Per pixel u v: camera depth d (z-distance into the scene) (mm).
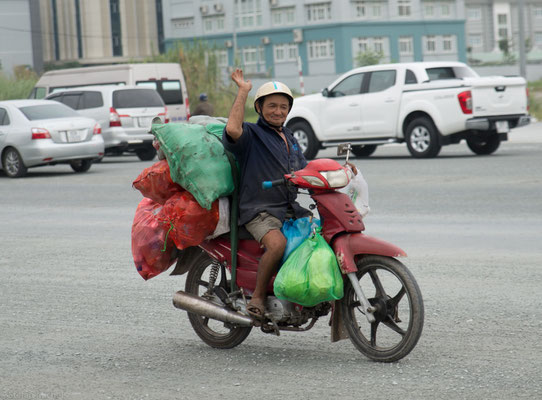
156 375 6488
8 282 10180
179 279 10125
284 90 6672
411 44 99875
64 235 13562
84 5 123062
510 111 23812
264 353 7004
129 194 18719
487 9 122500
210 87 51688
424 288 9055
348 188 7227
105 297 9266
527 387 5824
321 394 5859
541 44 126688
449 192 16641
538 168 20109
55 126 24125
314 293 6324
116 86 29359
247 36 103625
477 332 7312
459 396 5691
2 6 116875
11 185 22047
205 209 6688
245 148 6621
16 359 7039
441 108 23625
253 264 6707
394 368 6398
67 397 6020
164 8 110438
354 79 25422
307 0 98000
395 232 12555
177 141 6633
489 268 9930
